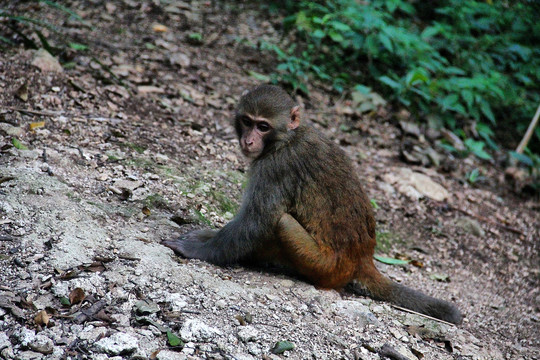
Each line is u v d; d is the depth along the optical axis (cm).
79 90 1311
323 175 926
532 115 1934
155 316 743
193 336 720
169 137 1273
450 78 1825
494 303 1127
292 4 2081
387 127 1691
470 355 870
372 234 977
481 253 1317
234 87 1619
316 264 909
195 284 825
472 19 2038
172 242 920
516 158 1652
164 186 1077
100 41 1619
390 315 920
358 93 1756
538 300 1184
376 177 1462
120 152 1137
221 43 1838
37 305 718
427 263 1226
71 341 675
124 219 945
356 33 1819
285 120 922
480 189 1582
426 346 860
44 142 1088
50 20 1638
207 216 1058
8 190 907
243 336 738
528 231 1452
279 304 842
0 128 1081
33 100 1218
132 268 817
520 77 1908
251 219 915
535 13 2134
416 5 2266
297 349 752
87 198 960
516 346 968
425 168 1574
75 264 797
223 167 1241
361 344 806
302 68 1775
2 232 823
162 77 1538
